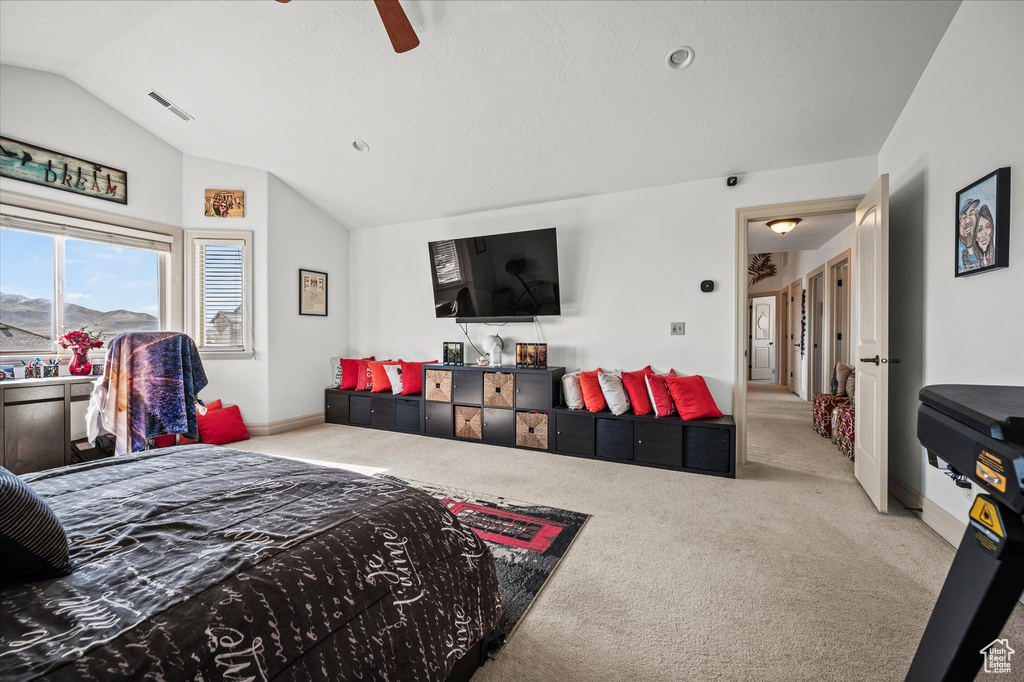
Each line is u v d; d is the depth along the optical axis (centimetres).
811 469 321
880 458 240
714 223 352
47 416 293
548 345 416
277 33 269
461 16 242
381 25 253
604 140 322
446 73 280
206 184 414
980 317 185
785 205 329
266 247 423
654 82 266
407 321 489
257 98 326
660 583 172
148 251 390
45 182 324
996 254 170
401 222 489
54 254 336
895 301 269
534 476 305
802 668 128
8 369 299
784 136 296
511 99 295
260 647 73
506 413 387
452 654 109
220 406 407
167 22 270
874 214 253
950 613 75
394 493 128
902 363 261
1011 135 167
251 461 156
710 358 353
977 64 187
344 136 357
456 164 371
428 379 423
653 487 282
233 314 422
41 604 72
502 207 432
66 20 267
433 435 422
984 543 70
